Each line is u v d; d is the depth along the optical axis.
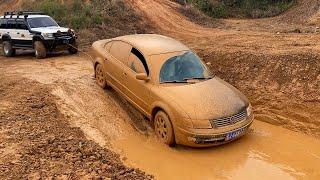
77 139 7.73
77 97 9.81
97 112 9.25
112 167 6.87
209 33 19.59
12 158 6.73
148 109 8.22
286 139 8.35
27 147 7.11
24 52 17.86
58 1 22.95
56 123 8.35
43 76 11.77
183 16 24.44
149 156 7.61
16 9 25.16
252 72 10.52
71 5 21.75
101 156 7.21
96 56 10.44
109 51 9.95
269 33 17.64
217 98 7.68
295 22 22.12
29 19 15.88
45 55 15.38
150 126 8.76
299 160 7.50
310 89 9.14
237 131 7.46
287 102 9.18
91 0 22.38
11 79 11.46
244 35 17.33
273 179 6.84
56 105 9.26
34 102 9.26
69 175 6.35
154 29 20.64
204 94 7.73
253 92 9.94
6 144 7.21
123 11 21.45
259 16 27.00
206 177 6.93
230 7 28.84
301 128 8.70
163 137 7.86
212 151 7.80
